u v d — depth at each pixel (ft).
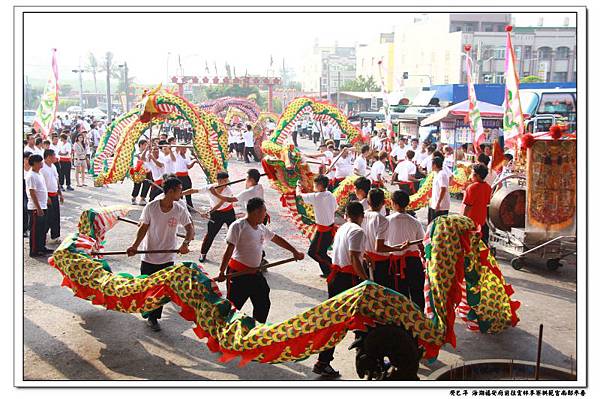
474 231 20.38
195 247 36.76
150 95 49.32
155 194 49.19
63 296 27.20
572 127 67.97
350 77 245.65
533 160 31.19
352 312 17.08
